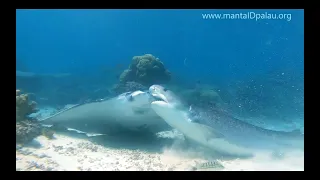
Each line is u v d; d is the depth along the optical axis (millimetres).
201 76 24438
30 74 18016
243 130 6344
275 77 15547
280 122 11188
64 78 20047
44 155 5387
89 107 6562
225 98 14016
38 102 13789
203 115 6086
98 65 27719
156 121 7254
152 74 13711
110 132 7414
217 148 6277
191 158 6027
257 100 13719
